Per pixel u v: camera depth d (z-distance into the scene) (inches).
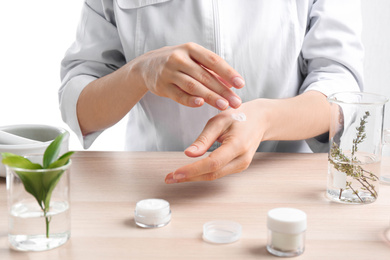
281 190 41.6
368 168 39.6
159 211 37.1
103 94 47.6
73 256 34.6
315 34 51.8
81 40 52.8
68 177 35.7
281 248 34.6
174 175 39.3
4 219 38.2
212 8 50.0
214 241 35.7
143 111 52.9
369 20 80.8
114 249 35.1
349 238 36.1
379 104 39.0
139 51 51.4
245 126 41.6
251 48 51.0
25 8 99.8
